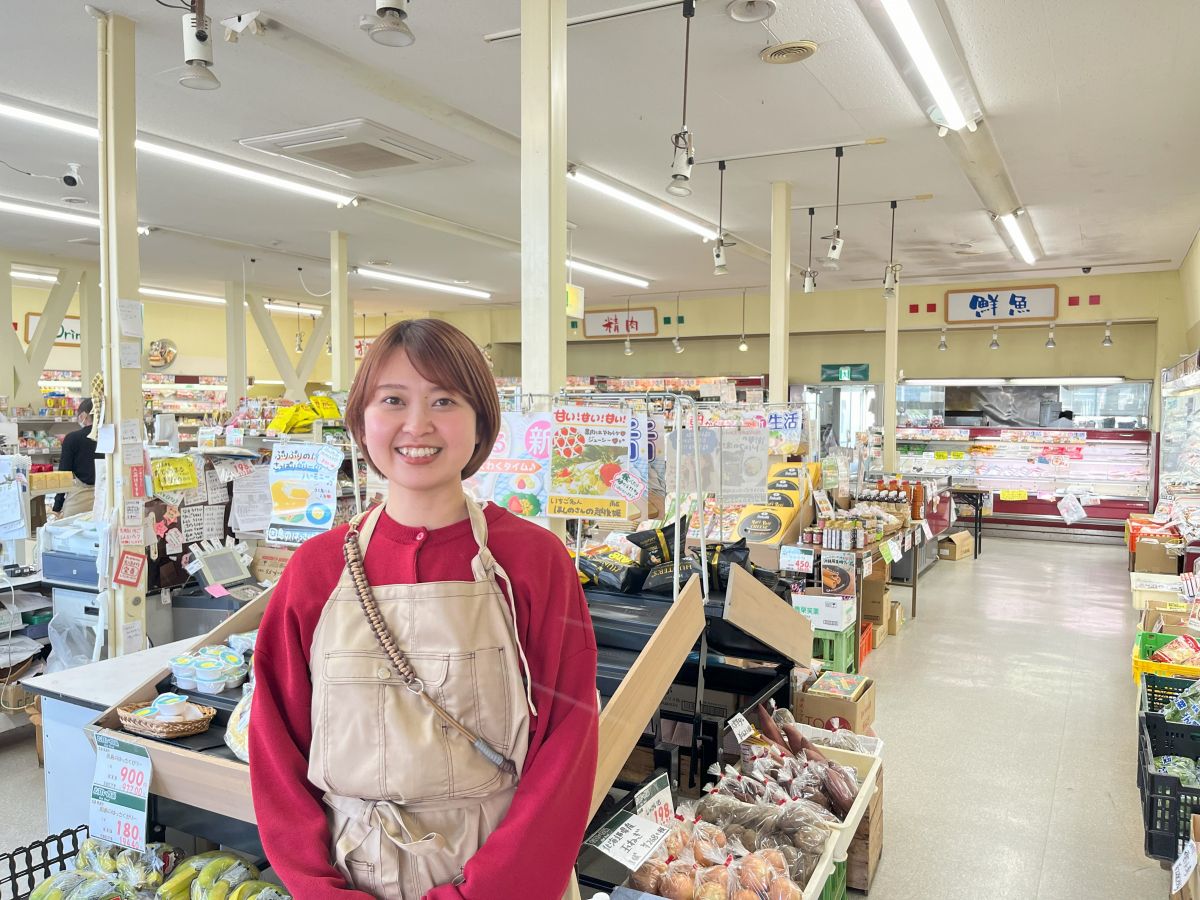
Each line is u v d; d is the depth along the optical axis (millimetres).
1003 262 10711
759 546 5270
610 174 6930
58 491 6270
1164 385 8750
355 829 1133
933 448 13141
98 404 4145
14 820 3273
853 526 5367
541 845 1122
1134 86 5023
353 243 9750
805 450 6035
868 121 5645
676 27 4289
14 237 9281
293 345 17766
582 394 2641
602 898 1928
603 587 2693
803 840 2352
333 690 1129
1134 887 2928
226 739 2033
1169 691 3490
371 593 1157
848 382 14078
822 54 4629
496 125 5832
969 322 12461
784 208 7117
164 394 14531
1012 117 5559
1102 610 7320
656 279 12336
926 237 9211
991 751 4164
